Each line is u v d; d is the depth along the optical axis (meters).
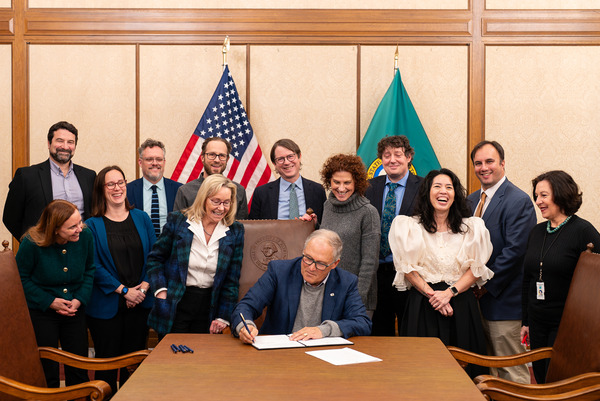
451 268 3.13
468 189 5.50
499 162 3.63
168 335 2.73
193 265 3.20
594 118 5.48
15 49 5.45
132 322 3.60
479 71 5.50
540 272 3.10
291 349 2.46
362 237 3.41
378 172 5.14
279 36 5.52
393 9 5.51
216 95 5.27
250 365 2.22
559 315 3.04
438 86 5.52
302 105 5.55
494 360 2.63
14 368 2.46
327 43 5.52
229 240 3.22
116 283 3.48
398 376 2.10
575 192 3.08
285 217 4.12
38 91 5.46
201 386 1.97
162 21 5.48
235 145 5.27
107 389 2.24
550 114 5.50
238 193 4.09
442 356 2.38
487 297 3.47
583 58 5.47
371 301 3.37
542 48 5.48
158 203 4.31
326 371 2.15
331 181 3.49
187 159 5.17
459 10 5.50
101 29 5.46
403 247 3.14
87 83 5.49
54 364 3.27
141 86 5.50
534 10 5.47
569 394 2.18
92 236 3.43
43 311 3.22
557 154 5.50
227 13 5.50
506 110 5.51
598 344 2.36
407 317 3.16
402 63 5.51
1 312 2.46
